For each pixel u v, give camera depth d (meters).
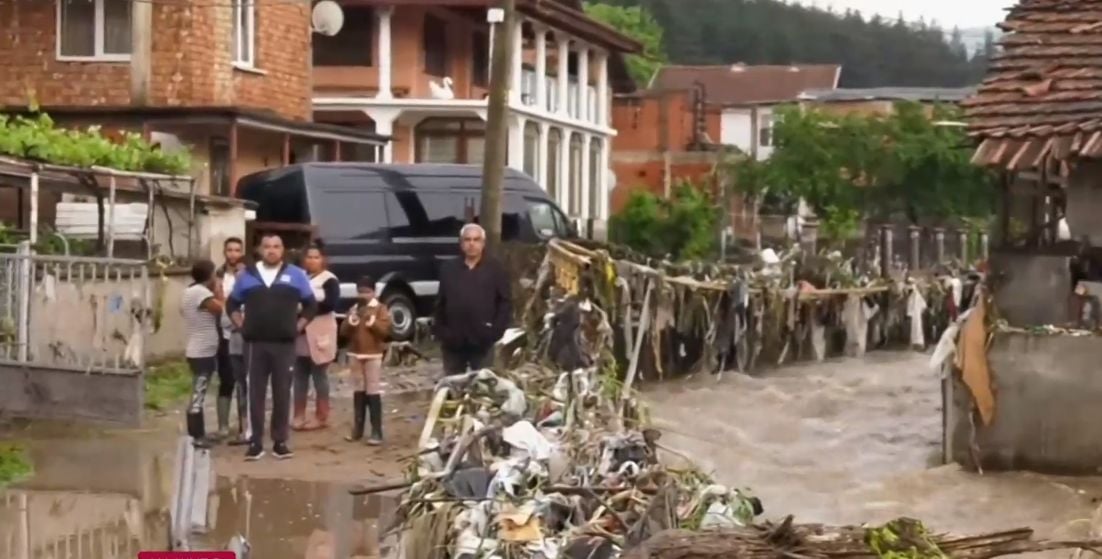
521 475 8.47
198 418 14.27
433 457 9.51
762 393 21.53
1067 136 14.59
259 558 10.02
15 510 11.42
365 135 29.55
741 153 54.25
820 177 49.91
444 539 8.02
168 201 20.83
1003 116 15.28
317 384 15.48
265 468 13.38
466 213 24.95
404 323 24.12
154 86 26.72
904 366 26.34
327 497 12.08
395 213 24.17
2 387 15.29
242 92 28.02
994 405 14.61
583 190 42.06
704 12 104.19
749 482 14.52
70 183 19.59
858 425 18.80
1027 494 13.60
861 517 12.81
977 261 39.50
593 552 7.27
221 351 14.70
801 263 29.59
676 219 44.28
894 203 49.94
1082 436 14.38
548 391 11.42
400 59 34.94
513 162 35.44
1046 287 15.15
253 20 28.45
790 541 6.29
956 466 14.83
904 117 50.16
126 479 12.61
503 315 13.60
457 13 35.91
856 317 28.05
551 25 37.69
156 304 18.34
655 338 21.73
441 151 35.84
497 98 21.03
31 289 15.74
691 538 6.38
